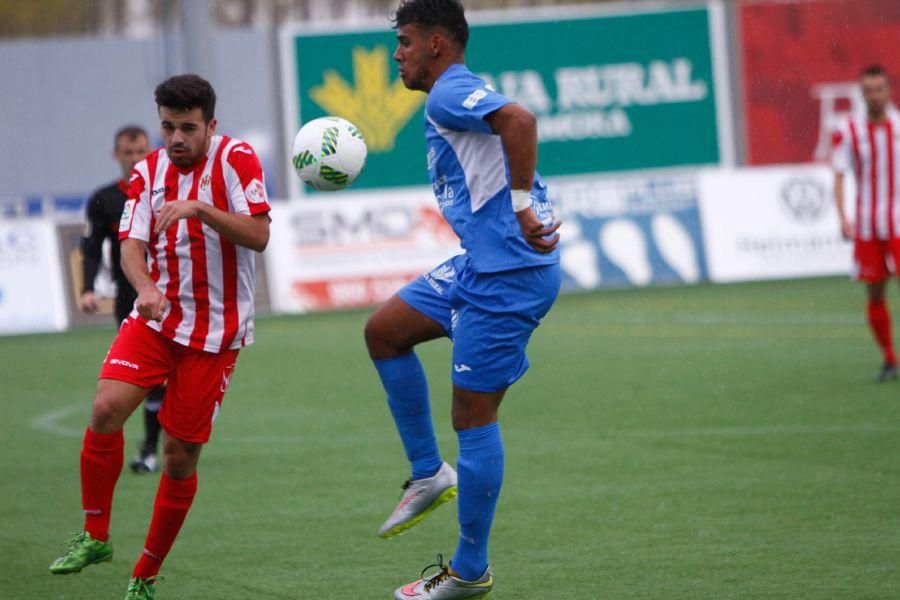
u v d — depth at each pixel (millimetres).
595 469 27766
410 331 19438
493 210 17969
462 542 18203
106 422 18203
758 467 27375
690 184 70438
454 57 18406
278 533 23359
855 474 26406
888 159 37750
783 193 70562
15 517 25062
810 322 52281
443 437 32250
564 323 55031
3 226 59438
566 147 77062
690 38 77812
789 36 79312
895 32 80000
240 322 18734
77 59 80312
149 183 18531
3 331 58688
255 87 81812
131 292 29438
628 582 19641
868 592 18625
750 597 18625
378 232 65438
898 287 63344
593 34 76875
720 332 50250
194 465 18531
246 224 18047
